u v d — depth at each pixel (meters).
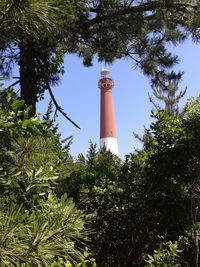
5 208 2.05
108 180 6.15
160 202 5.71
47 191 2.81
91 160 7.72
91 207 5.94
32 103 7.57
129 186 6.02
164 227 5.60
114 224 6.00
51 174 2.82
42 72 7.35
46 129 2.85
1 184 2.50
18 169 2.64
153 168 5.60
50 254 1.82
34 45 6.73
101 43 9.19
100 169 6.40
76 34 8.36
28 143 2.68
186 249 5.41
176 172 5.44
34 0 2.42
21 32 2.78
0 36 2.83
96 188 5.96
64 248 1.93
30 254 1.76
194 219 5.52
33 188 2.69
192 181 5.44
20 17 2.49
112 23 8.80
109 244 5.97
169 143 5.46
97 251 5.79
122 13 8.73
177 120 5.61
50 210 2.37
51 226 1.90
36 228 1.84
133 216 5.95
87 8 7.32
